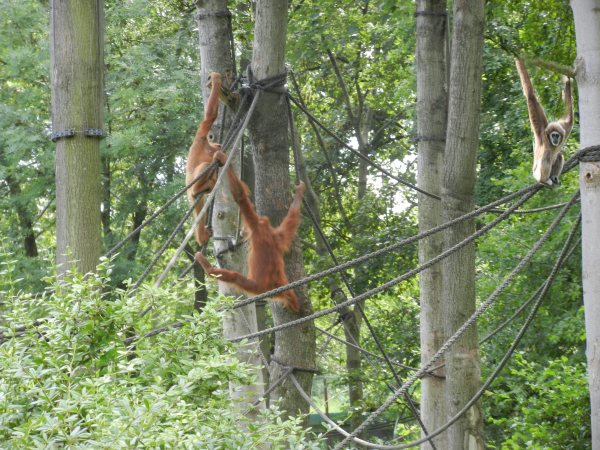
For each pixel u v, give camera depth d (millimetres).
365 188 29859
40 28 23125
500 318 17875
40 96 23203
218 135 13977
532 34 13828
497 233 17984
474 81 11414
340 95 31000
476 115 11484
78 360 7934
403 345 26141
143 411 6180
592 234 7758
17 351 7668
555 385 13680
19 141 22203
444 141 14531
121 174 26766
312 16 21953
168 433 6199
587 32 7902
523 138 23031
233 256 13625
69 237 10023
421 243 14641
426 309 14578
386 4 20219
